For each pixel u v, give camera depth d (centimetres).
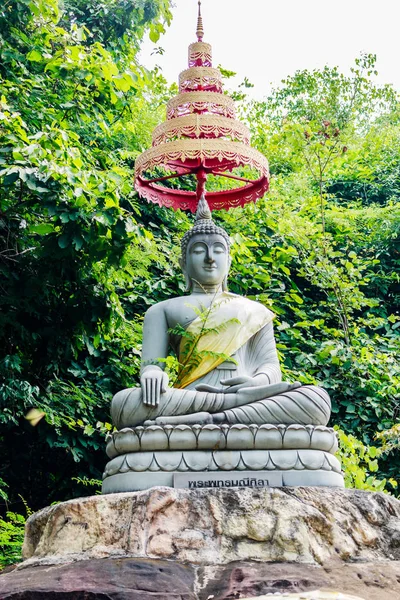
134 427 494
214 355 546
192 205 748
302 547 427
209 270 590
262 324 584
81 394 841
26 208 837
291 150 1371
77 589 374
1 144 784
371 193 1437
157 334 572
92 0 1204
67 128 916
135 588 379
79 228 757
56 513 459
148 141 1136
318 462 481
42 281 816
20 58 920
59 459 924
